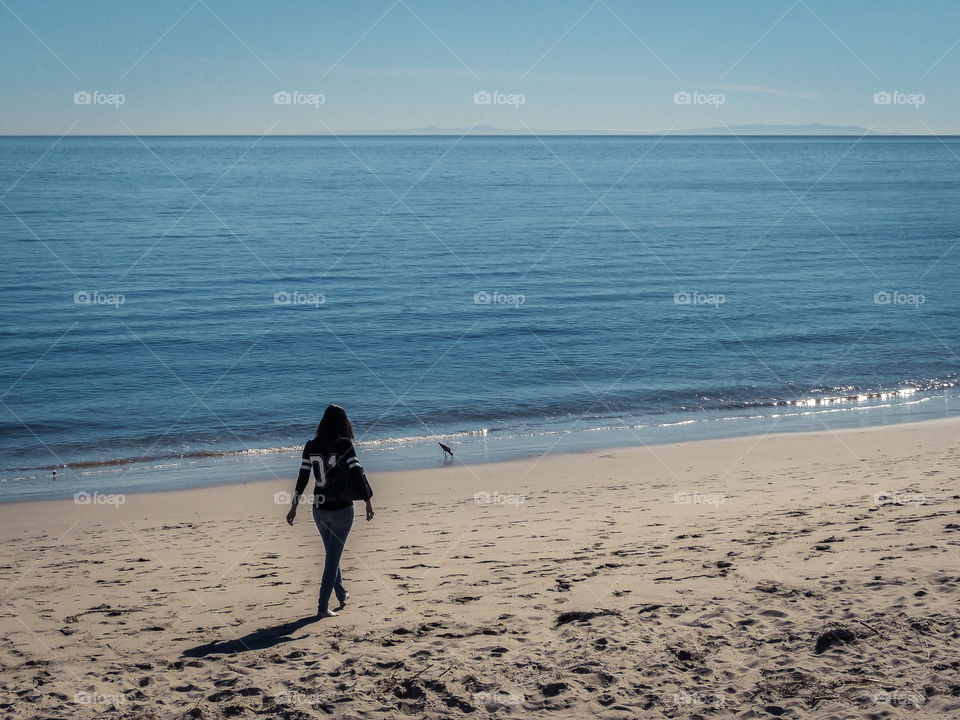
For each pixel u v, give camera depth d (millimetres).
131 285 38688
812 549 7715
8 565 8938
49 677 5402
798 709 4453
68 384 22922
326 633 6102
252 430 18688
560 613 6312
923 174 134000
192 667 5504
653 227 63688
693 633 5668
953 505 9516
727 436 17422
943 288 38781
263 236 56781
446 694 4848
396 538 9695
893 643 5219
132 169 131750
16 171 122562
